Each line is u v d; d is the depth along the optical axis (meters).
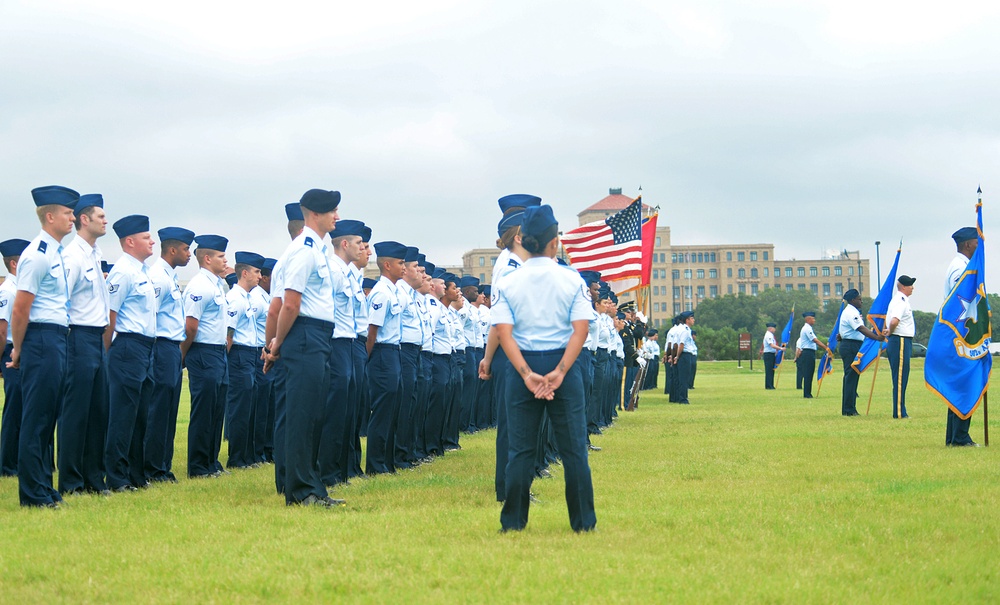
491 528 7.53
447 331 13.85
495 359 9.51
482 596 5.57
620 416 20.75
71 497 9.48
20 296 8.72
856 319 20.16
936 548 6.84
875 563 6.41
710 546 6.94
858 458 12.35
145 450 10.98
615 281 20.64
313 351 9.02
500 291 7.30
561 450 7.35
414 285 12.64
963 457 12.35
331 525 7.68
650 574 6.04
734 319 128.12
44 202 8.95
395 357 11.78
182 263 11.41
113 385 10.38
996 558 6.55
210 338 11.86
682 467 11.55
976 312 13.73
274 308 9.47
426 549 6.74
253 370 12.88
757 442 14.54
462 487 10.08
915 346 67.31
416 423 13.14
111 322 10.24
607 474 10.96
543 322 7.17
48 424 8.95
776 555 6.62
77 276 9.50
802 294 134.12
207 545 6.96
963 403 13.70
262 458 13.41
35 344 8.87
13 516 8.25
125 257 10.51
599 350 15.64
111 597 5.66
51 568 6.30
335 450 10.45
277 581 5.91
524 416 7.32
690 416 20.59
